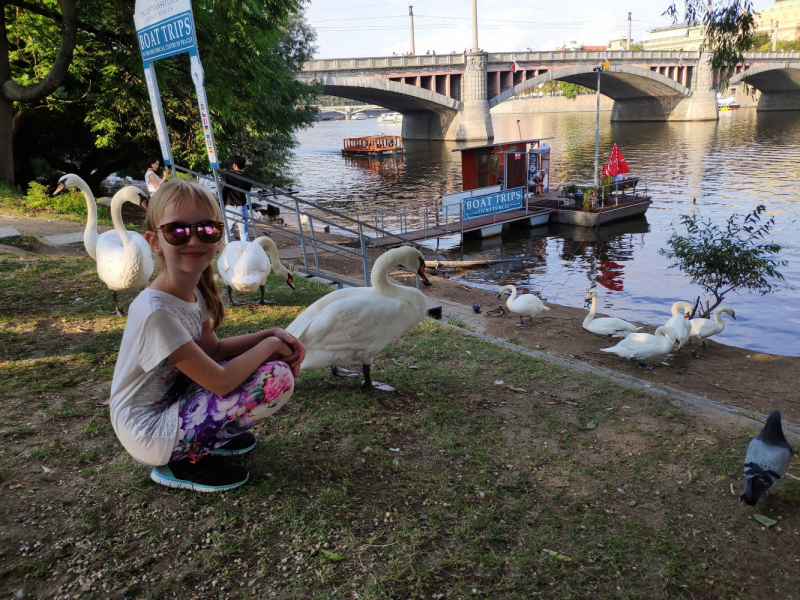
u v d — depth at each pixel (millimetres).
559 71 75750
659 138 66562
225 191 12258
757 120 86500
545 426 4711
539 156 32344
